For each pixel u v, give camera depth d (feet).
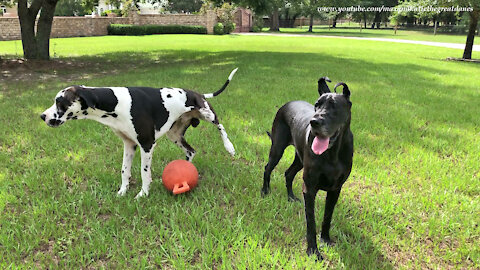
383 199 8.35
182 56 37.24
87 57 36.96
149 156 7.99
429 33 103.50
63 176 9.31
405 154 11.10
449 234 7.15
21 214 7.39
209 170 9.87
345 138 5.56
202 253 6.26
